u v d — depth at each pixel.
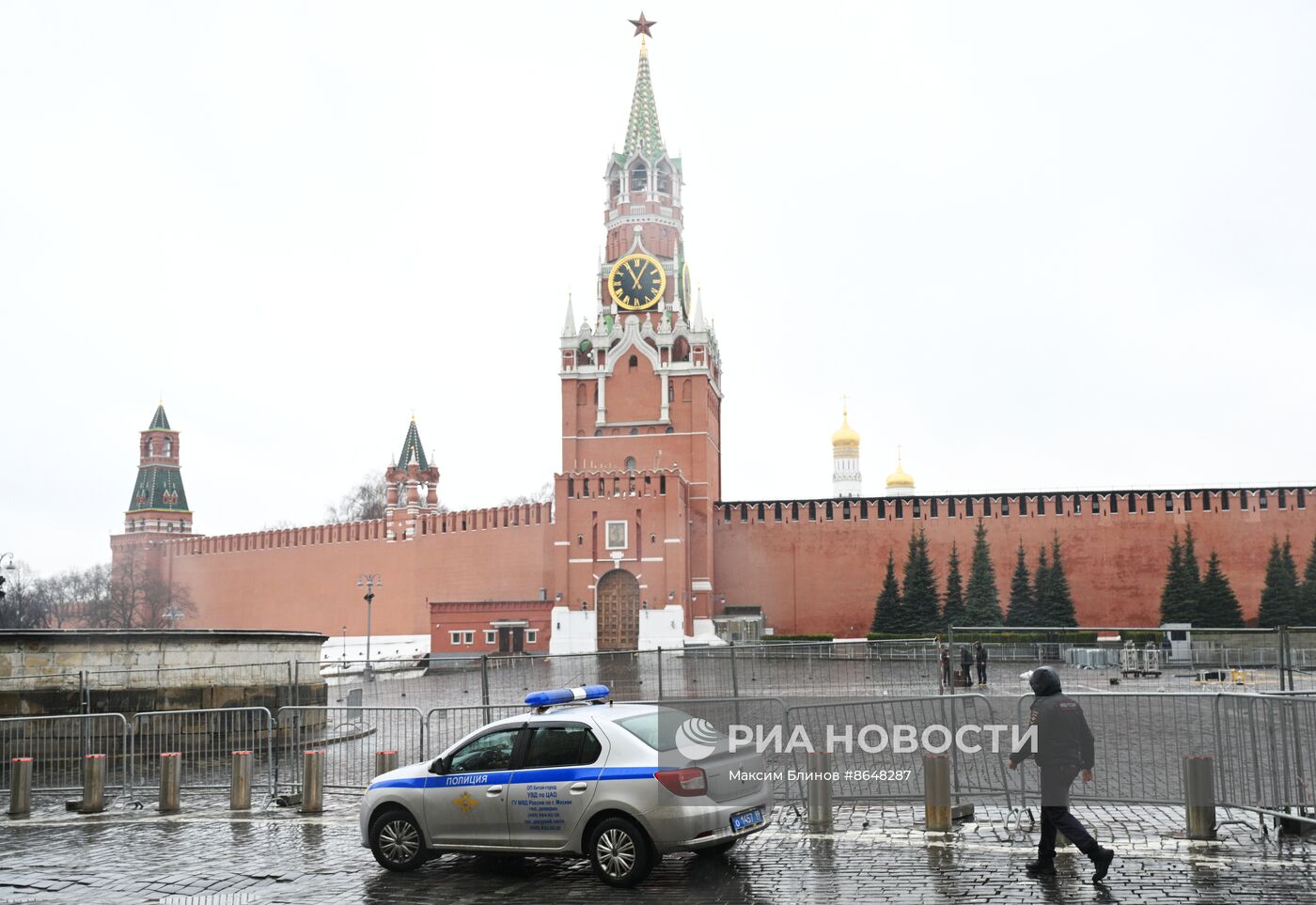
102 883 14.77
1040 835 15.58
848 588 86.31
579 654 33.09
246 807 20.16
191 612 111.81
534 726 14.96
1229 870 13.61
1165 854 14.52
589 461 89.25
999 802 18.84
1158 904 12.30
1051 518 84.19
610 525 81.19
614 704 15.77
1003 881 13.48
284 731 24.56
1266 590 78.12
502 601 83.19
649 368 89.94
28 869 15.71
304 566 103.06
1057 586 81.06
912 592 83.06
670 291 94.25
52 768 26.64
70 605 123.38
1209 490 82.38
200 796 21.70
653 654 38.12
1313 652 32.72
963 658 38.06
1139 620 82.19
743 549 88.19
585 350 91.00
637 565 80.56
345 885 14.47
